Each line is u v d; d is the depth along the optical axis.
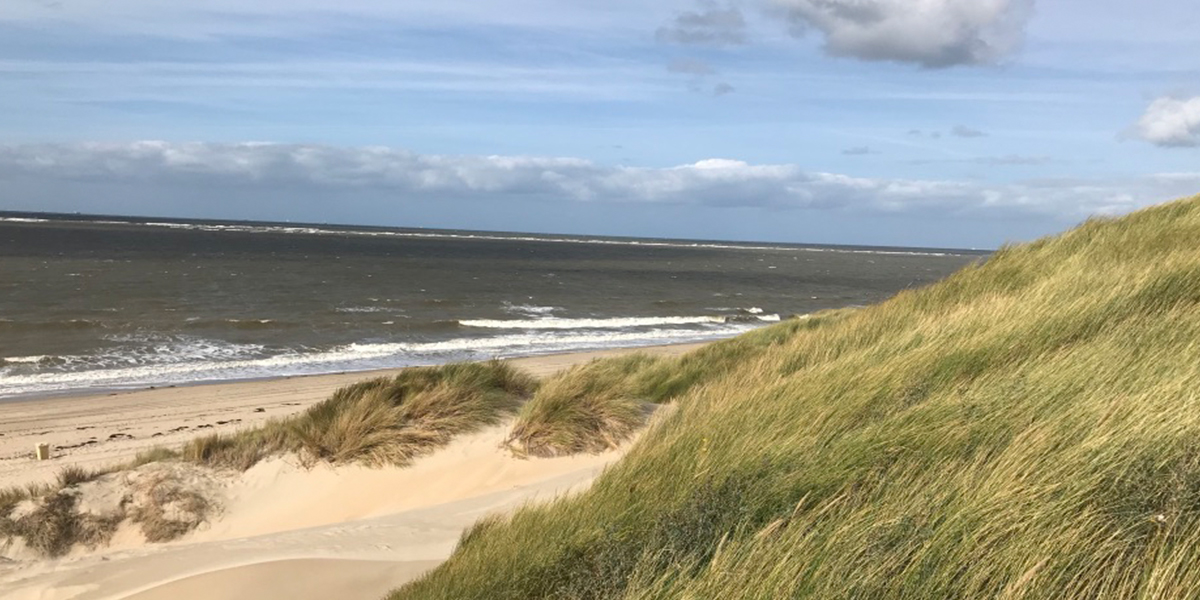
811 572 3.08
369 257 110.06
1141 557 2.71
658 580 3.40
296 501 9.73
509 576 4.25
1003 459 3.57
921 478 3.61
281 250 117.56
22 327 35.75
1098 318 6.65
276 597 5.66
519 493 8.34
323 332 38.56
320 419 10.77
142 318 39.50
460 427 10.37
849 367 6.78
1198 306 6.23
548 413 10.10
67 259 78.44
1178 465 3.11
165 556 6.88
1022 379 4.84
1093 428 3.72
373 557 6.48
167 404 21.81
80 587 6.26
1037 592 2.65
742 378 9.24
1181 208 12.62
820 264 150.00
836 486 3.91
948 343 6.64
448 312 48.28
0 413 20.52
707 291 74.06
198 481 9.81
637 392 12.61
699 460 4.79
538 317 48.06
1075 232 12.61
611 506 4.64
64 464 14.68
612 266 116.50
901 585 2.86
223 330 37.72
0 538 8.74
